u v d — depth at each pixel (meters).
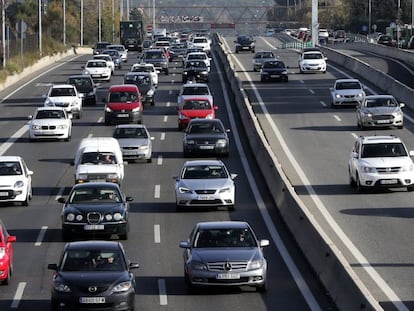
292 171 82.25
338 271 43.06
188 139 91.81
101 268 41.50
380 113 105.94
